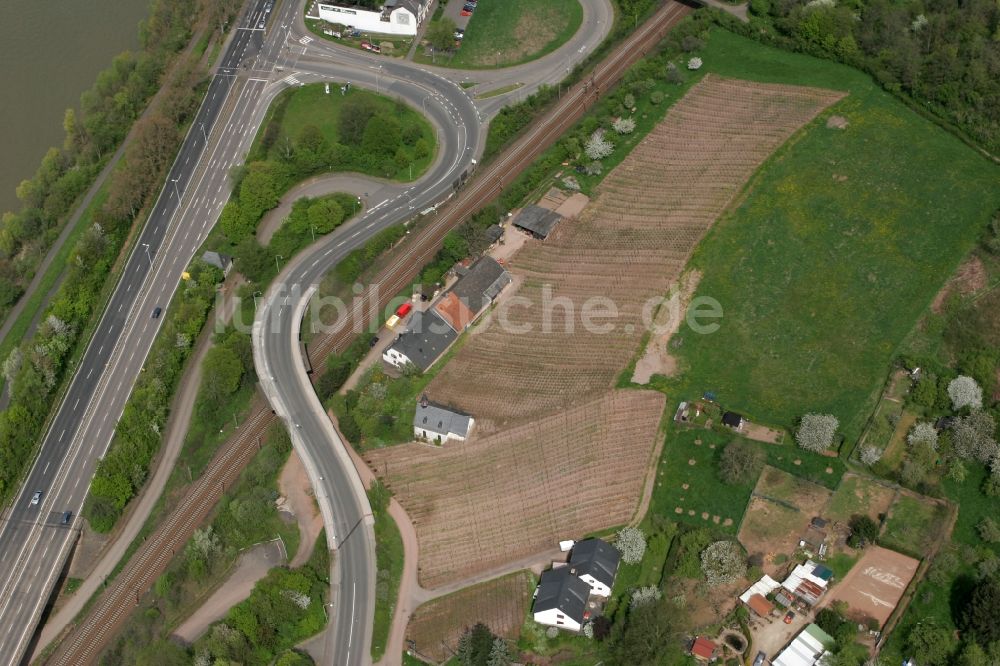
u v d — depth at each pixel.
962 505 180.00
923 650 161.00
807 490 185.38
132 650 176.88
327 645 176.00
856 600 170.75
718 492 187.38
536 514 190.12
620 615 173.00
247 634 173.75
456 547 188.25
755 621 170.00
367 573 185.00
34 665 178.50
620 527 186.00
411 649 174.50
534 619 174.25
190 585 185.88
